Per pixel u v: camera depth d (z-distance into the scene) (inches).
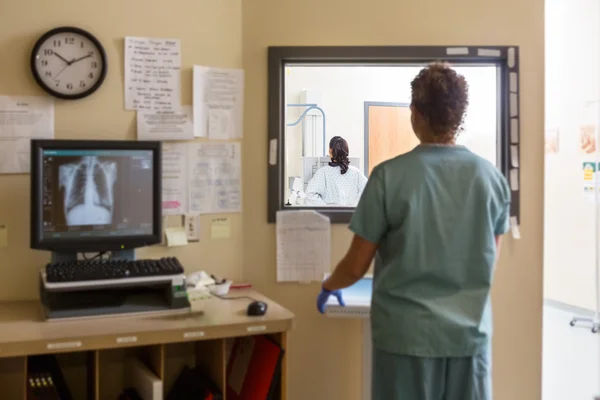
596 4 192.1
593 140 194.4
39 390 75.1
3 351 65.1
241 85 100.6
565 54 205.0
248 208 101.7
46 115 90.0
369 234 71.8
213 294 90.4
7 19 88.2
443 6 103.1
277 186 101.8
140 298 82.1
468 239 69.6
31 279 90.1
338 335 103.9
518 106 103.7
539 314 105.5
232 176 100.6
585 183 196.9
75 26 91.0
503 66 104.7
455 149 71.7
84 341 68.0
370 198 71.2
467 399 68.6
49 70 89.4
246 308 81.4
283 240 102.2
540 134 104.7
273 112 101.1
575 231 203.2
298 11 101.4
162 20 95.7
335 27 101.9
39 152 81.2
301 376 103.3
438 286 70.0
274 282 102.7
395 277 70.0
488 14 103.7
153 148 86.7
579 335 178.9
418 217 69.1
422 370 67.7
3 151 88.4
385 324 70.3
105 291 83.1
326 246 103.0
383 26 102.5
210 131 99.0
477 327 68.2
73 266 79.5
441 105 70.1
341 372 104.1
